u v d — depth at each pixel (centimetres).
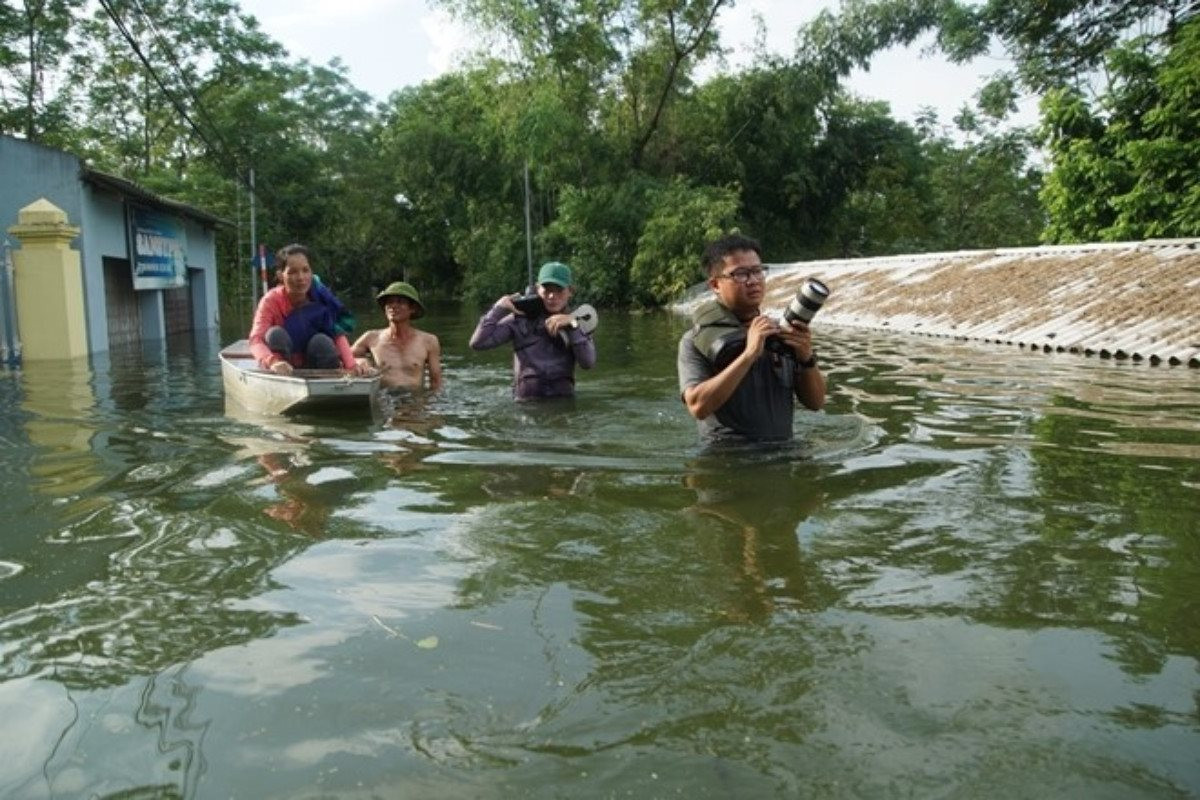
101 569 259
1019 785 144
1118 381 621
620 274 2623
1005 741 157
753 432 427
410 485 356
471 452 424
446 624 213
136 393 718
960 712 167
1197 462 367
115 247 1426
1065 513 294
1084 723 162
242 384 646
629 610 219
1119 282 978
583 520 298
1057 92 1795
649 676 184
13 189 1266
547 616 217
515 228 3145
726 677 183
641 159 2805
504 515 306
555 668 189
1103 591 225
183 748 162
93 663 198
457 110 3450
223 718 172
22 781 153
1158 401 530
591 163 2739
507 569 251
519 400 620
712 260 432
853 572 242
